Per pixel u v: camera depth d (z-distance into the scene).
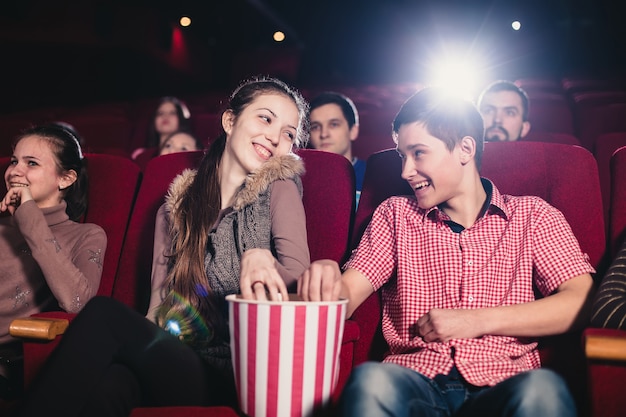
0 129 2.34
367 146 2.14
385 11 6.12
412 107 0.88
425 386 0.76
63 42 5.38
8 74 5.09
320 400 0.67
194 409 0.73
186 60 7.05
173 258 0.97
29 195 1.06
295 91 1.06
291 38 7.45
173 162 1.15
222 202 0.99
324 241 1.01
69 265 1.02
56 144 1.13
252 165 0.98
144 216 1.13
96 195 1.17
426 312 0.88
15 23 5.13
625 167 0.98
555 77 3.78
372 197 1.03
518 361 0.83
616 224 0.96
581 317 0.82
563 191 0.98
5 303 1.06
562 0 5.30
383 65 6.14
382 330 0.92
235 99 1.01
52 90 5.32
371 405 0.65
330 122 1.86
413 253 0.90
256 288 0.72
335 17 6.11
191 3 6.61
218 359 0.87
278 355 0.65
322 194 1.04
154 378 0.79
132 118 3.46
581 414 0.85
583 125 2.13
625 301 0.76
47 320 0.82
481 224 0.89
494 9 5.61
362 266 0.91
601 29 4.99
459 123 0.87
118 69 5.80
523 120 1.99
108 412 0.74
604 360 0.65
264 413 0.66
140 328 0.79
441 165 0.87
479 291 0.86
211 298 0.91
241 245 0.92
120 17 5.89
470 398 0.79
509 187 1.00
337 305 0.66
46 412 0.72
